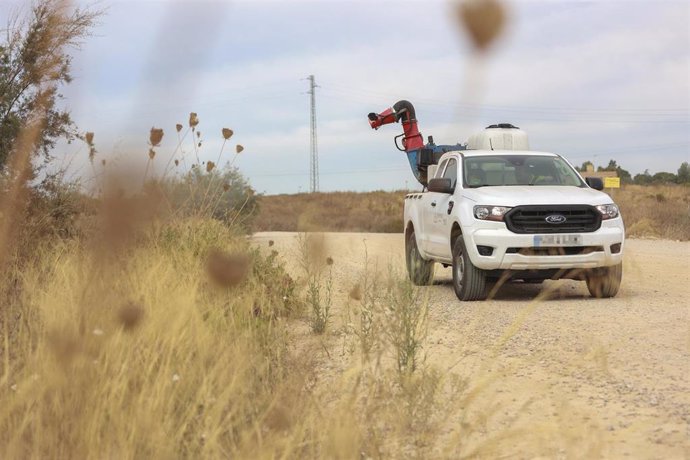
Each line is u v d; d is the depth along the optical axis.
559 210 9.08
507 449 3.58
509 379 5.08
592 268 9.23
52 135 6.44
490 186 9.95
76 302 3.03
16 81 6.54
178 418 3.23
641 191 44.28
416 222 11.62
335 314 7.12
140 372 3.23
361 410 3.55
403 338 5.57
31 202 6.23
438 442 3.66
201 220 7.94
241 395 3.38
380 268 7.94
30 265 5.29
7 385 3.14
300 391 3.74
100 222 1.23
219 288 1.45
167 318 3.84
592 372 5.20
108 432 2.74
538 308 8.42
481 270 9.18
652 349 5.97
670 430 3.88
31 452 2.72
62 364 2.38
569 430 3.86
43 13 6.18
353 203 48.22
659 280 11.36
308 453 3.18
